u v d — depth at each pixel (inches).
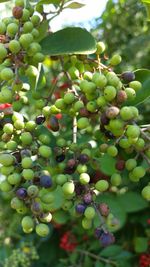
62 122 19.3
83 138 17.6
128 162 13.9
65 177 13.4
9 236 32.7
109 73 13.2
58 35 15.1
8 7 20.0
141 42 28.4
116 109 12.7
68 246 30.9
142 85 15.2
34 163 13.2
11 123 13.9
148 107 26.4
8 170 12.9
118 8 29.9
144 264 28.8
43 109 14.6
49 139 14.2
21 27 14.1
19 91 14.6
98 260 28.9
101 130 14.2
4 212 33.2
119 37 30.6
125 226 30.2
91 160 14.4
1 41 14.0
